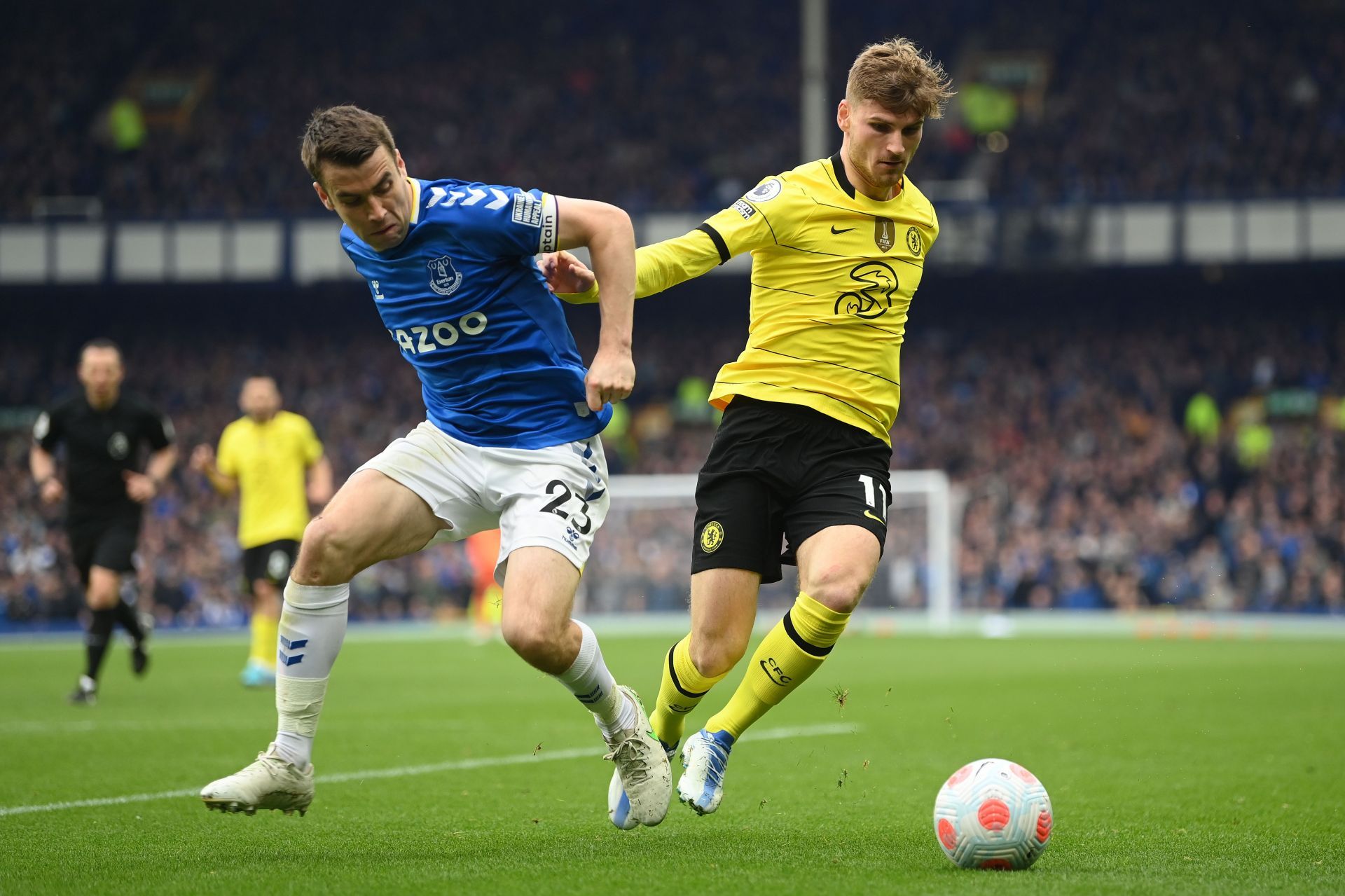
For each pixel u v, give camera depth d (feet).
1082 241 112.27
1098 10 133.18
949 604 90.74
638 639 74.54
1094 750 27.76
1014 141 124.67
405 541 16.66
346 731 31.35
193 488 111.96
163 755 26.53
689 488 93.20
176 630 95.76
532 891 13.78
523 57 136.46
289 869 15.14
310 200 124.67
